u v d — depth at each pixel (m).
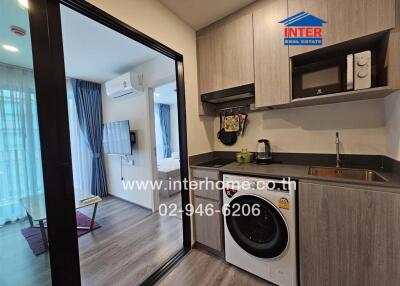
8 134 1.12
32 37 0.95
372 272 1.17
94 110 3.88
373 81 1.40
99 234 2.46
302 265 1.42
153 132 3.22
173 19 1.85
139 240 2.30
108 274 1.74
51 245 1.02
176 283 1.60
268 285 1.55
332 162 1.77
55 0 1.03
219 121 2.45
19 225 1.19
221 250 1.87
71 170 1.09
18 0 0.99
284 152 2.02
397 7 1.18
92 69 3.16
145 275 1.71
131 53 2.65
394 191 1.09
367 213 1.17
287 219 1.42
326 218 1.30
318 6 1.44
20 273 1.20
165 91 4.66
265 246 1.53
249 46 1.78
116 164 3.82
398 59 1.18
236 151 2.34
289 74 1.58
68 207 1.08
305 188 1.37
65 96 1.07
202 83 2.15
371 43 1.39
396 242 1.10
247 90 1.82
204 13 1.87
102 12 1.25
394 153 1.34
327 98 1.52
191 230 2.07
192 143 2.10
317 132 1.84
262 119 2.14
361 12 1.28
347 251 1.24
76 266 1.12
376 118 1.57
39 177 1.07
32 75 1.01
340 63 1.40
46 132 0.99
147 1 1.58
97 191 3.87
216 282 1.60
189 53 2.05
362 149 1.63
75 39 2.21
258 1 1.71
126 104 3.50
